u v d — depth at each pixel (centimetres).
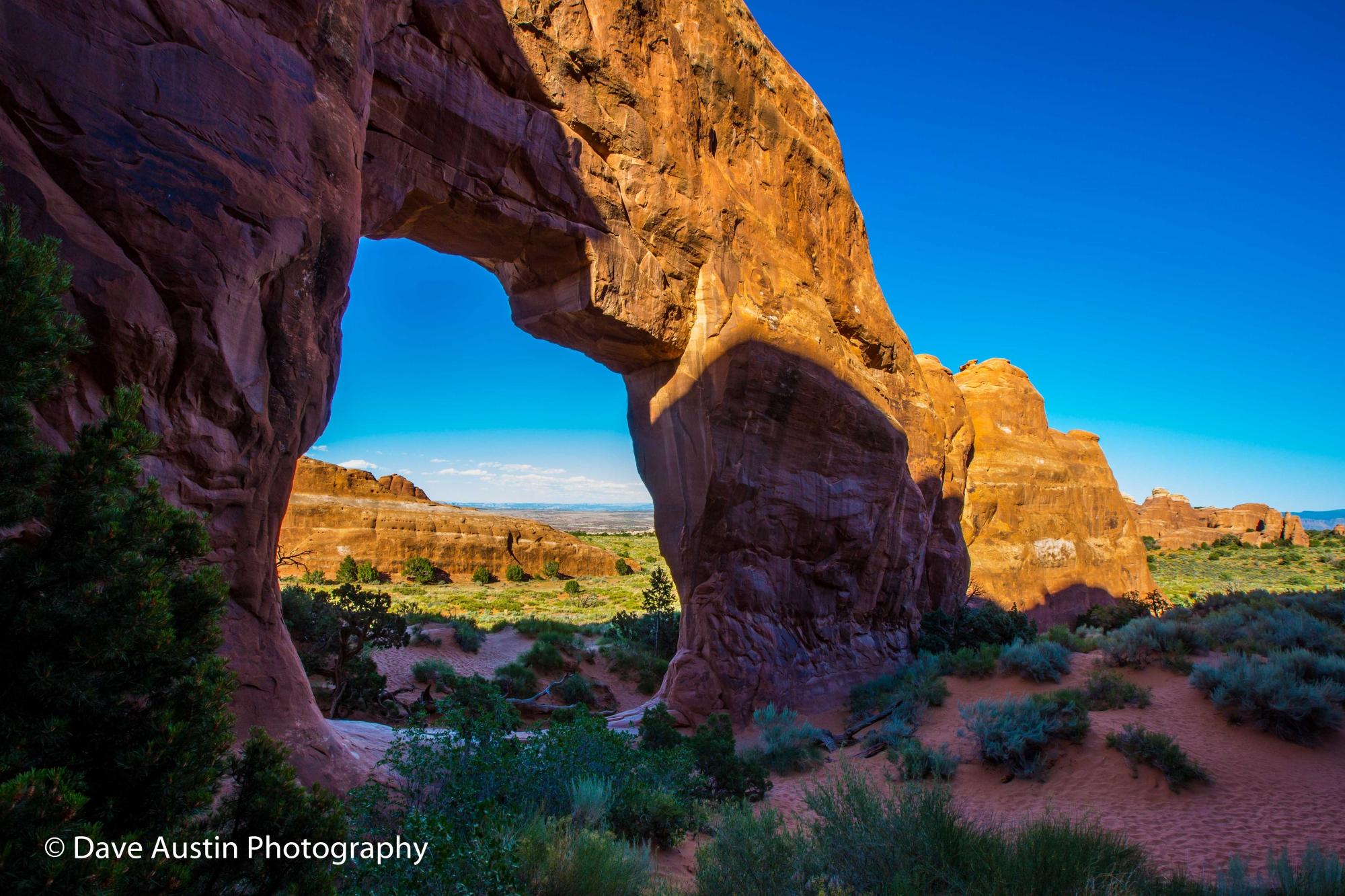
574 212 1362
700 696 1667
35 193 591
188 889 334
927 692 1622
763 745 1457
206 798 363
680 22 1728
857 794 662
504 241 1336
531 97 1322
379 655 2102
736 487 1689
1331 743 1170
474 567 6041
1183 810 1020
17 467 339
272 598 771
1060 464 3919
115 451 371
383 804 691
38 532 438
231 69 750
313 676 1794
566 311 1439
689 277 1627
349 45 895
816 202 2131
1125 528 4225
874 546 2066
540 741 852
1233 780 1090
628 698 2212
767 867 589
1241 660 1397
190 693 371
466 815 626
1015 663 1642
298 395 796
